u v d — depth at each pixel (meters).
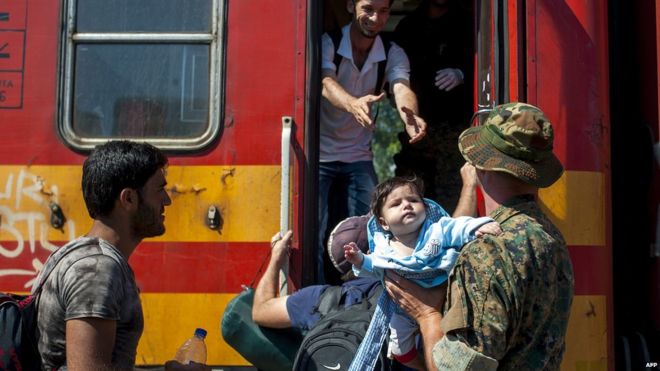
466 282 2.47
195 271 3.71
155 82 3.83
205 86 3.81
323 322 3.07
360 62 4.36
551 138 2.62
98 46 3.85
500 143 2.63
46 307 2.50
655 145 4.03
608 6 4.20
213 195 3.75
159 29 3.85
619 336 3.98
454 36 4.84
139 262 3.72
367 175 4.48
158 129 3.81
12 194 3.78
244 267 3.71
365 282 3.26
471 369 2.40
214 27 3.82
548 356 2.49
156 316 3.70
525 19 3.79
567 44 3.79
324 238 4.38
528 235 2.51
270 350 3.40
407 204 2.86
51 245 3.75
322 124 4.42
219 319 3.69
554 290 2.51
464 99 4.73
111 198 2.62
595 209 3.76
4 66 3.84
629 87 4.19
